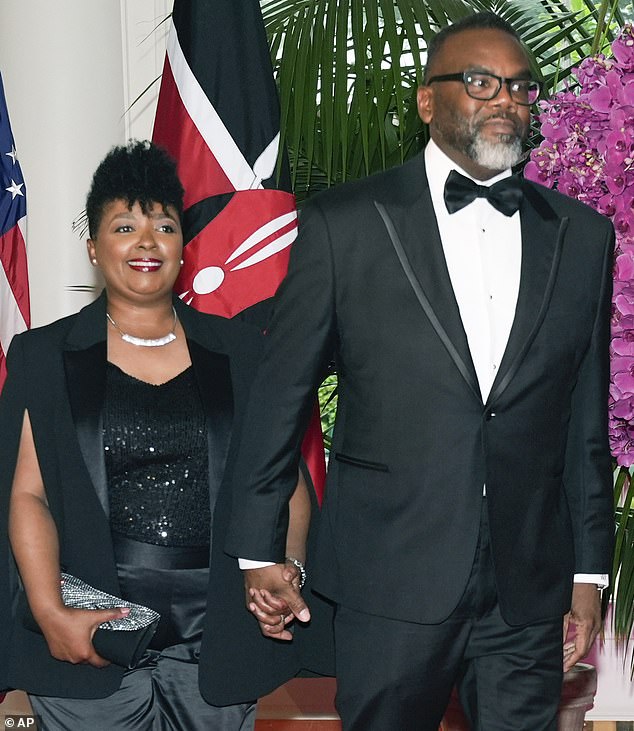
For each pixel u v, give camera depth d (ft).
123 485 7.27
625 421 9.19
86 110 13.07
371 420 7.07
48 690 7.25
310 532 7.92
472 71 6.84
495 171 7.14
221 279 10.93
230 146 11.06
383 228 7.06
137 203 7.40
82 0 13.02
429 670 7.04
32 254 13.01
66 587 7.21
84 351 7.45
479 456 6.91
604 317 7.37
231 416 7.49
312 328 7.09
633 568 10.06
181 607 7.30
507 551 6.98
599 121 9.17
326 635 7.83
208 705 7.45
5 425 7.44
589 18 13.87
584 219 7.40
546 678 7.21
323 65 11.12
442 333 6.87
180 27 11.23
